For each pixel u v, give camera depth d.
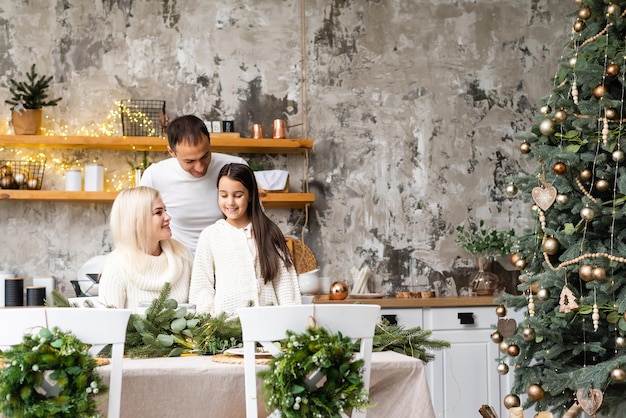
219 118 5.57
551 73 5.97
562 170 3.44
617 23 3.48
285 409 2.14
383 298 5.31
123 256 3.14
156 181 4.13
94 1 5.52
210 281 3.42
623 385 3.43
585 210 3.28
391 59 5.79
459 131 5.83
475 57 5.89
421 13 5.85
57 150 5.40
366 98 5.74
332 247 5.63
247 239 3.43
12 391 2.03
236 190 3.41
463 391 5.14
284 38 5.69
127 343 2.65
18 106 5.23
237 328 2.70
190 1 5.61
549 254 3.61
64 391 2.05
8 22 5.44
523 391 3.62
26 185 5.23
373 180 5.71
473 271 5.77
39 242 5.35
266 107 5.62
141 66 5.52
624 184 3.31
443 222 5.77
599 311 3.40
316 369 2.19
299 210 5.61
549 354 3.47
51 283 5.24
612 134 3.42
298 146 5.39
